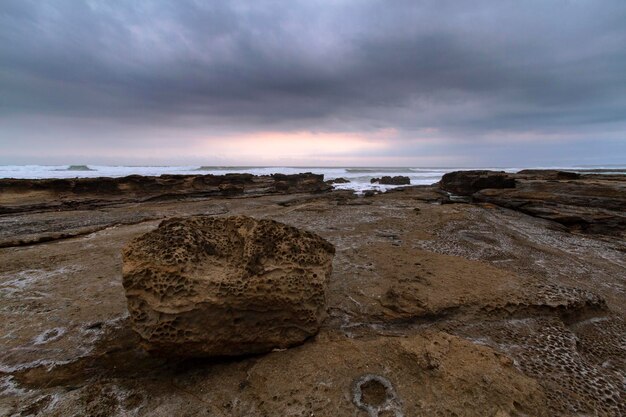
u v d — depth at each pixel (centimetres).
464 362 348
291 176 3144
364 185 3609
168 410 309
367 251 816
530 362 381
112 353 404
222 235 433
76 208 1638
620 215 1185
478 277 608
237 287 371
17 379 358
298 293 396
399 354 370
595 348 428
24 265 721
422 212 1438
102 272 679
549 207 1442
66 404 317
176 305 354
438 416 291
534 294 528
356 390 323
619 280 688
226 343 372
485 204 1747
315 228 1118
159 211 1559
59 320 482
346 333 448
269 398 317
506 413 290
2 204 1537
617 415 306
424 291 544
